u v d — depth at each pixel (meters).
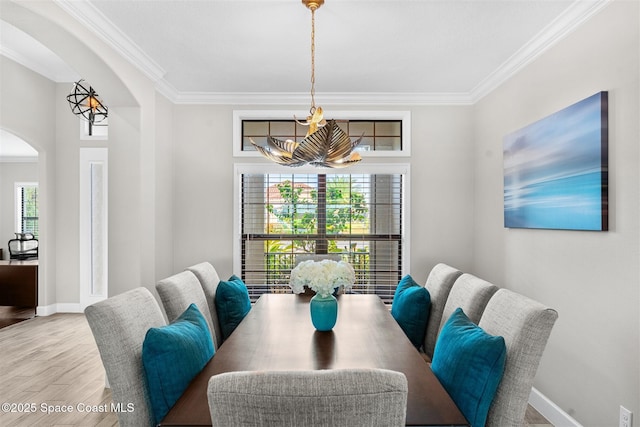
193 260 4.08
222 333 2.74
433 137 4.11
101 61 2.66
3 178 9.36
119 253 3.17
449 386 1.55
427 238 4.10
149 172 3.34
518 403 1.46
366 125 4.26
